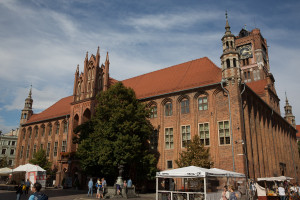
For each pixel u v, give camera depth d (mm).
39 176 39375
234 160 31281
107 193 28531
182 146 36688
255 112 39750
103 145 33250
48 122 60844
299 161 66500
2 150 101500
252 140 36094
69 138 49906
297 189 28641
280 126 54531
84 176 44625
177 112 38531
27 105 71500
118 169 34969
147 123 38531
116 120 34031
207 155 30297
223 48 36562
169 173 21328
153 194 34250
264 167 38875
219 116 34406
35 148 62625
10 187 38312
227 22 38000
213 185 27516
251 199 28859
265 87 54750
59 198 26234
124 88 37438
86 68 51250
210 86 35969
